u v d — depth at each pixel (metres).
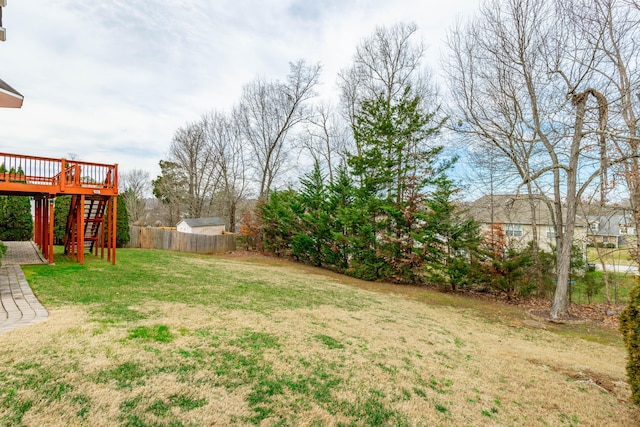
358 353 4.80
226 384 3.30
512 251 11.41
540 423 3.54
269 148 25.91
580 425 3.61
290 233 18.56
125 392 2.89
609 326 8.77
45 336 3.88
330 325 6.09
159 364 3.48
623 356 6.49
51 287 6.63
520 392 4.30
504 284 11.11
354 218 13.78
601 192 10.02
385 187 14.46
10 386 2.76
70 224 11.36
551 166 9.52
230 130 28.42
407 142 14.48
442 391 3.99
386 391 3.74
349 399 3.42
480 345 6.33
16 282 6.94
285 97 24.80
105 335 4.09
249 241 21.94
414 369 4.54
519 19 10.47
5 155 8.30
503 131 10.92
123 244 17.38
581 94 9.28
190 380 3.26
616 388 4.75
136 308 5.56
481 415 3.54
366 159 14.49
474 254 11.73
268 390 3.33
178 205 31.22
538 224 17.38
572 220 9.48
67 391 2.79
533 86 10.70
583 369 5.46
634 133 8.85
